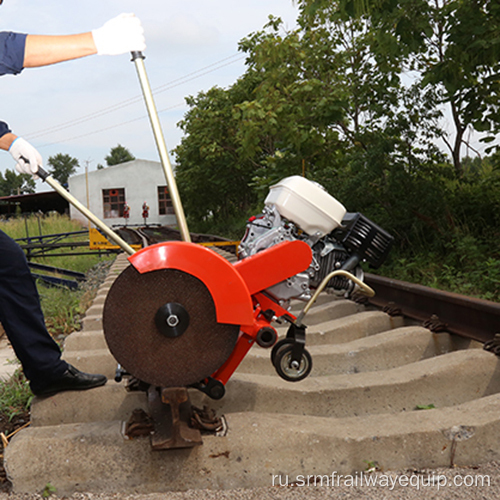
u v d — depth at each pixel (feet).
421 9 21.01
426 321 12.01
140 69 7.28
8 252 7.83
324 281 7.60
